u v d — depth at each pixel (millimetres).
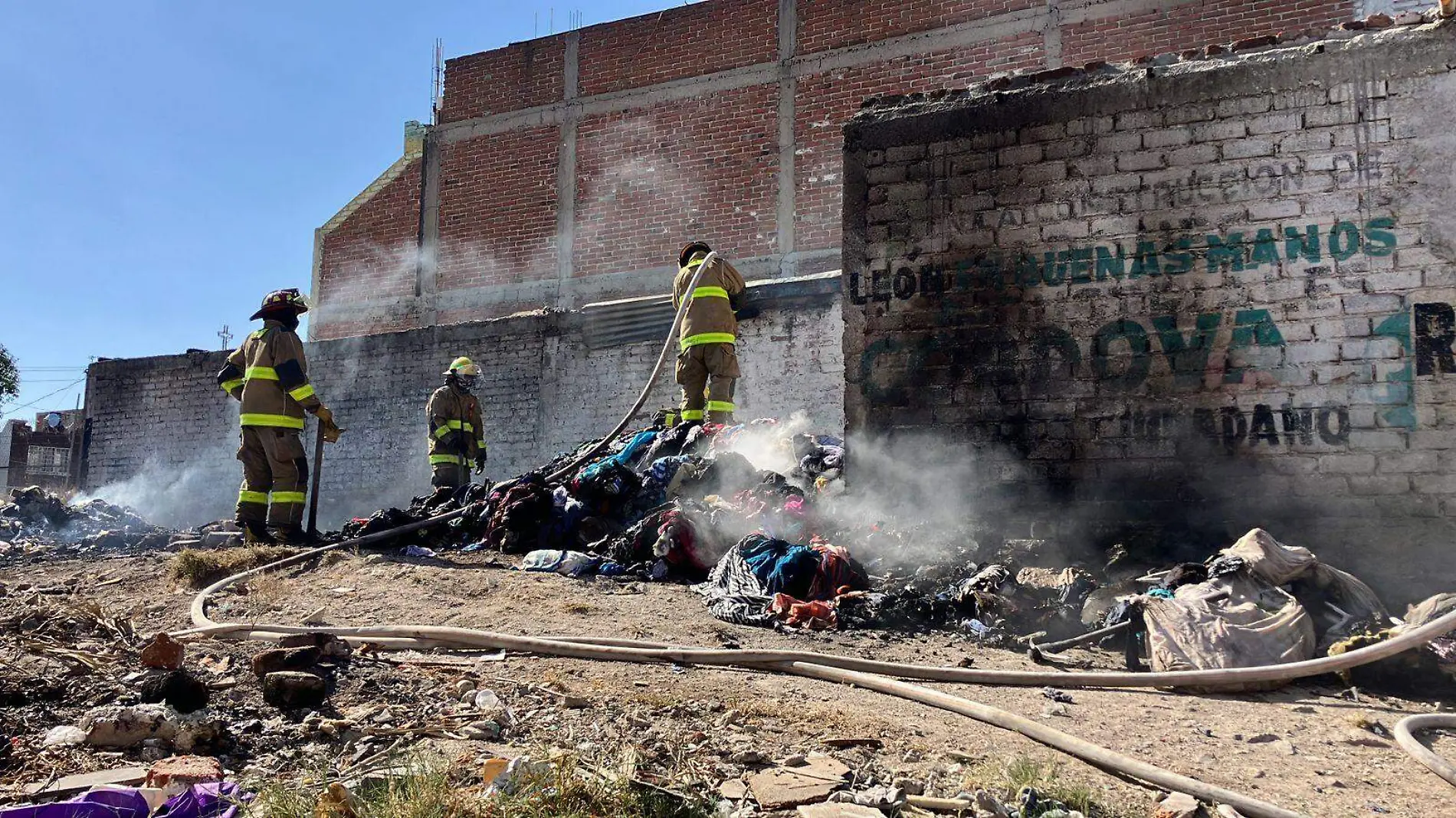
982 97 7273
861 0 16875
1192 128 6699
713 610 5781
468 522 8102
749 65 17562
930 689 4109
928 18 16375
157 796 2586
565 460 8992
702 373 9117
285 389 7828
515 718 3506
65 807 2482
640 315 13477
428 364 14867
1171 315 6668
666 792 2801
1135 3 15070
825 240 16531
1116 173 6863
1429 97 6191
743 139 17422
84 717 3158
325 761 3004
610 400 13508
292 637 4094
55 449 27281
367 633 4711
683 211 17703
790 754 3273
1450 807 3061
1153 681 4324
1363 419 6188
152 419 16875
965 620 5684
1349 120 6352
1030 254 7039
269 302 8047
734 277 9258
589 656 4531
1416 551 5973
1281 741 3695
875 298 7406
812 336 12078
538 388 14023
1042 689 4387
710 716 3656
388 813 2531
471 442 10484
